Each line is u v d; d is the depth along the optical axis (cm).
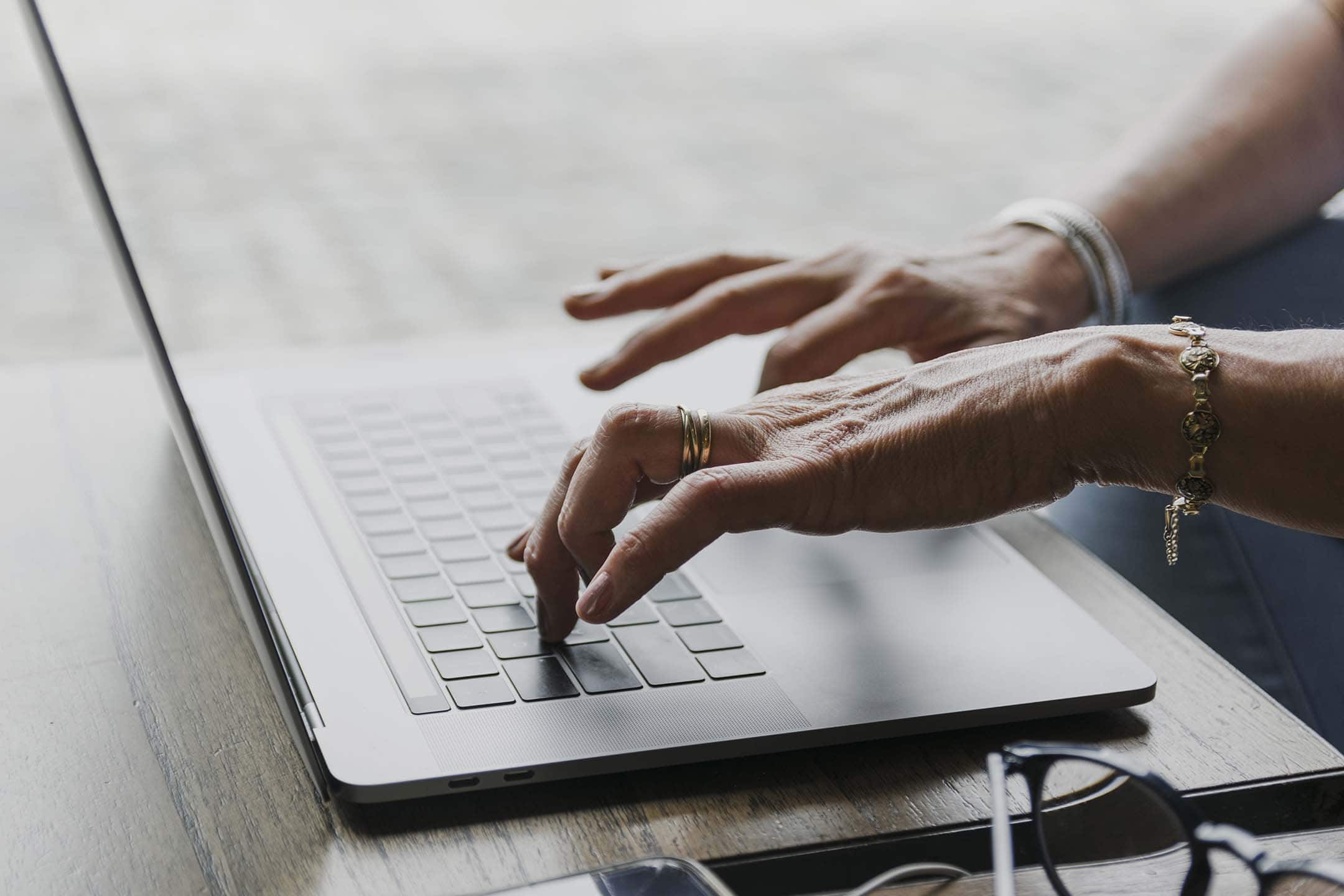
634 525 62
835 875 42
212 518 48
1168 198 80
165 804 44
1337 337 53
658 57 434
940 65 423
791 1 506
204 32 435
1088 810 40
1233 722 50
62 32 418
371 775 43
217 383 77
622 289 74
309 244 279
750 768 46
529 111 376
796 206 309
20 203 286
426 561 58
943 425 54
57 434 71
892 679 50
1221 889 38
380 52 427
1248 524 75
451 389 78
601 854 42
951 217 302
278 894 40
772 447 54
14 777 45
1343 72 86
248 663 52
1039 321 73
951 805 45
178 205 293
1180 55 429
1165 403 53
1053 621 55
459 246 283
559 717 47
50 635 53
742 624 53
